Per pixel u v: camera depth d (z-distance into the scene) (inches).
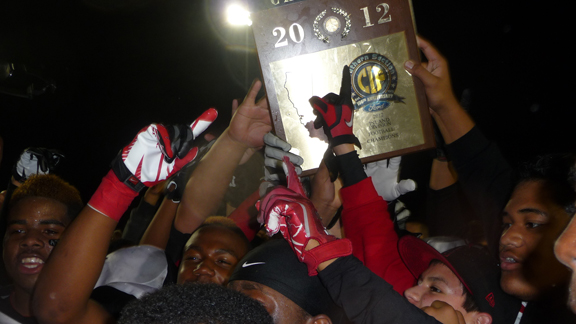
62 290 57.9
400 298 57.7
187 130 58.2
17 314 78.4
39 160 96.9
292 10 78.2
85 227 58.7
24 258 76.9
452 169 94.4
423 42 81.0
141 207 104.3
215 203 87.3
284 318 63.4
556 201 65.2
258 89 84.3
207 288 44.6
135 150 58.0
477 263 71.4
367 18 77.2
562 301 63.6
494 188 77.7
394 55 77.2
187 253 81.7
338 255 59.1
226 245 81.4
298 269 65.4
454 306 67.5
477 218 94.2
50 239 78.9
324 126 72.8
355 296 57.7
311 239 59.5
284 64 78.6
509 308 69.1
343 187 73.9
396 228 90.9
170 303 41.9
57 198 81.5
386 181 86.7
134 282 78.8
